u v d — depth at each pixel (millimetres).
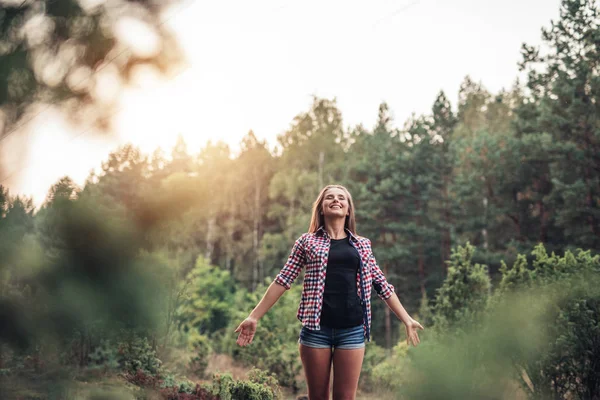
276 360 8734
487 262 21219
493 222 24125
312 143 40688
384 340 24875
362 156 38000
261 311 2719
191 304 25672
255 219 40500
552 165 20422
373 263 2838
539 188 22797
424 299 12164
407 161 30172
